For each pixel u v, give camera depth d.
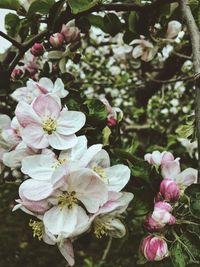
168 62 0.41
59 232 0.17
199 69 0.20
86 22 0.28
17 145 0.20
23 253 0.77
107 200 0.17
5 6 0.27
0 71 0.27
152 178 0.18
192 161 0.38
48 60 0.29
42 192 0.17
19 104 0.19
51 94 0.19
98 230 0.17
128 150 0.23
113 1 0.31
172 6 0.28
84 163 0.17
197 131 0.19
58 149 0.18
